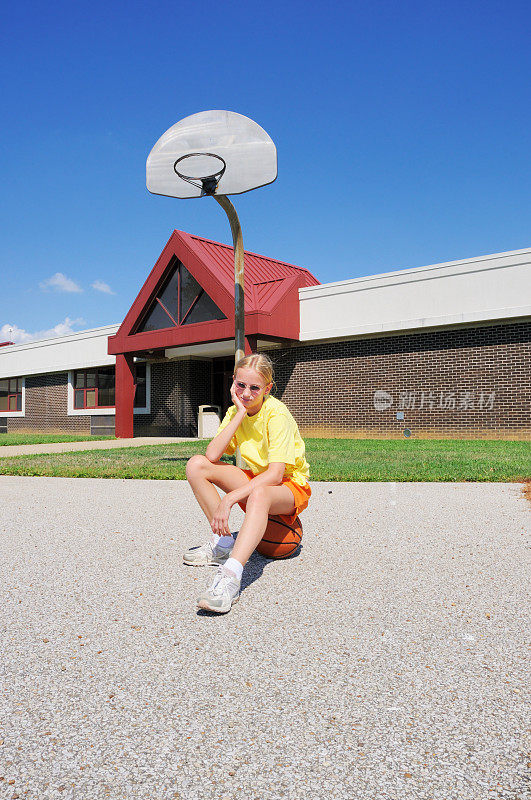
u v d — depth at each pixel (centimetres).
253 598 268
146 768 142
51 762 144
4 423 2592
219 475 311
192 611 252
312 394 1543
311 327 1520
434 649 211
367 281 1430
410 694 178
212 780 137
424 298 1342
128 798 131
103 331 2103
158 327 1672
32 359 2411
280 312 1472
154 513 493
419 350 1368
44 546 374
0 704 173
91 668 197
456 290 1296
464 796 131
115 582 294
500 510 481
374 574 304
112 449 1241
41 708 170
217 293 1463
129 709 169
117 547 371
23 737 155
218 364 1877
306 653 208
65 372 2289
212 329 1476
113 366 2105
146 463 912
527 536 389
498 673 191
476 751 148
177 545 376
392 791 133
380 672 193
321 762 144
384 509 492
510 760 144
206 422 1645
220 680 187
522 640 218
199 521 457
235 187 720
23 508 523
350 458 889
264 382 295
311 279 1775
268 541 322
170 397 1872
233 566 252
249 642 218
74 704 173
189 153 731
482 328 1277
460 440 1252
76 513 496
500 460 802
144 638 222
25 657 205
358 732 157
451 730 158
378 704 172
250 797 131
